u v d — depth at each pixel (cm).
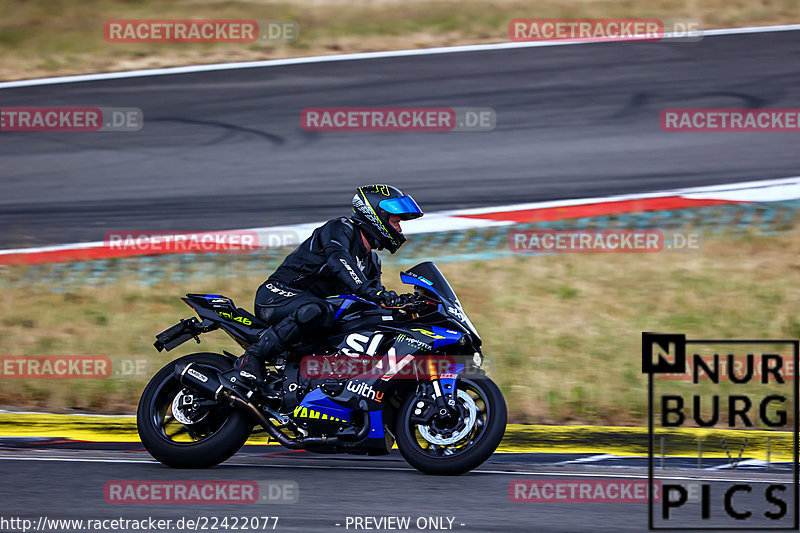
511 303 3158
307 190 4269
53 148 4975
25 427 2394
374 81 5731
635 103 5244
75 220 4028
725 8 6744
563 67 5828
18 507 1678
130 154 4856
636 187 4147
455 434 1933
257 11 6906
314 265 2073
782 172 4253
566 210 3912
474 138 4875
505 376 2678
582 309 3114
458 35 6475
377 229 2083
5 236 3875
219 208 4091
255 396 2011
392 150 4756
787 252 3462
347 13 6862
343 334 2030
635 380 2628
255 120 5238
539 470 1998
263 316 2083
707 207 3881
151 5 7044
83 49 6388
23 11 6912
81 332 3053
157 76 5956
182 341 2120
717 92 5331
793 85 5372
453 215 3903
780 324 2966
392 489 1828
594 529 1575
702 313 3062
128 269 3512
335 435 2002
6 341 3000
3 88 5809
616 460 2097
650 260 3447
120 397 2641
